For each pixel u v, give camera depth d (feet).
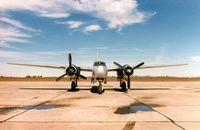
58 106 24.27
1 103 27.20
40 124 15.12
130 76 51.62
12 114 19.15
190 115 18.61
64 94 41.04
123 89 50.65
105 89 58.03
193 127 14.24
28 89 57.47
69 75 47.98
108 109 21.93
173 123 15.46
